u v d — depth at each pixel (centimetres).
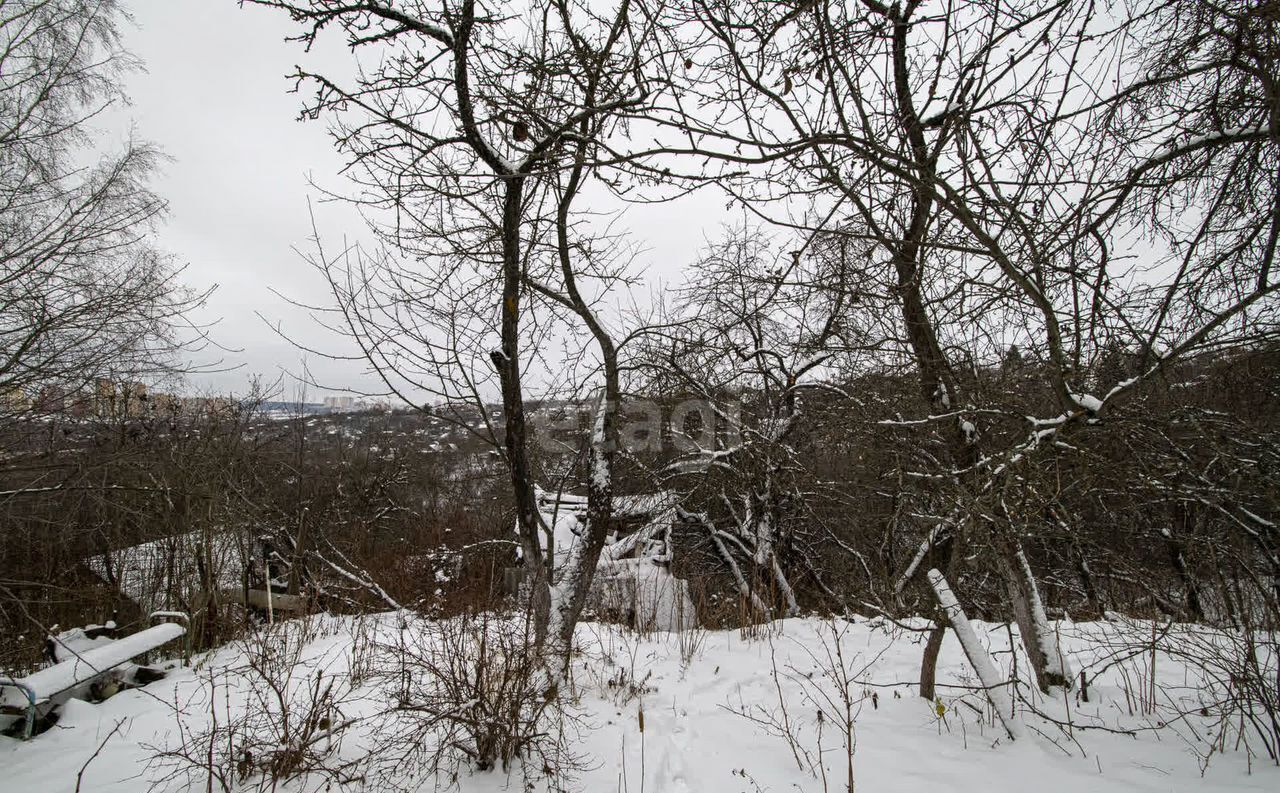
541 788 329
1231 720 384
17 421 600
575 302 525
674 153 255
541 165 305
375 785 323
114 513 706
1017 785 323
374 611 843
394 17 356
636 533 1177
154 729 404
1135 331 318
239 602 758
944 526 432
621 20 297
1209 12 304
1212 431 368
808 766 366
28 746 386
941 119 309
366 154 382
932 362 416
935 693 484
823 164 259
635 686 513
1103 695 436
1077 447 344
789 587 1000
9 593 530
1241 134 296
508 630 373
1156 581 475
